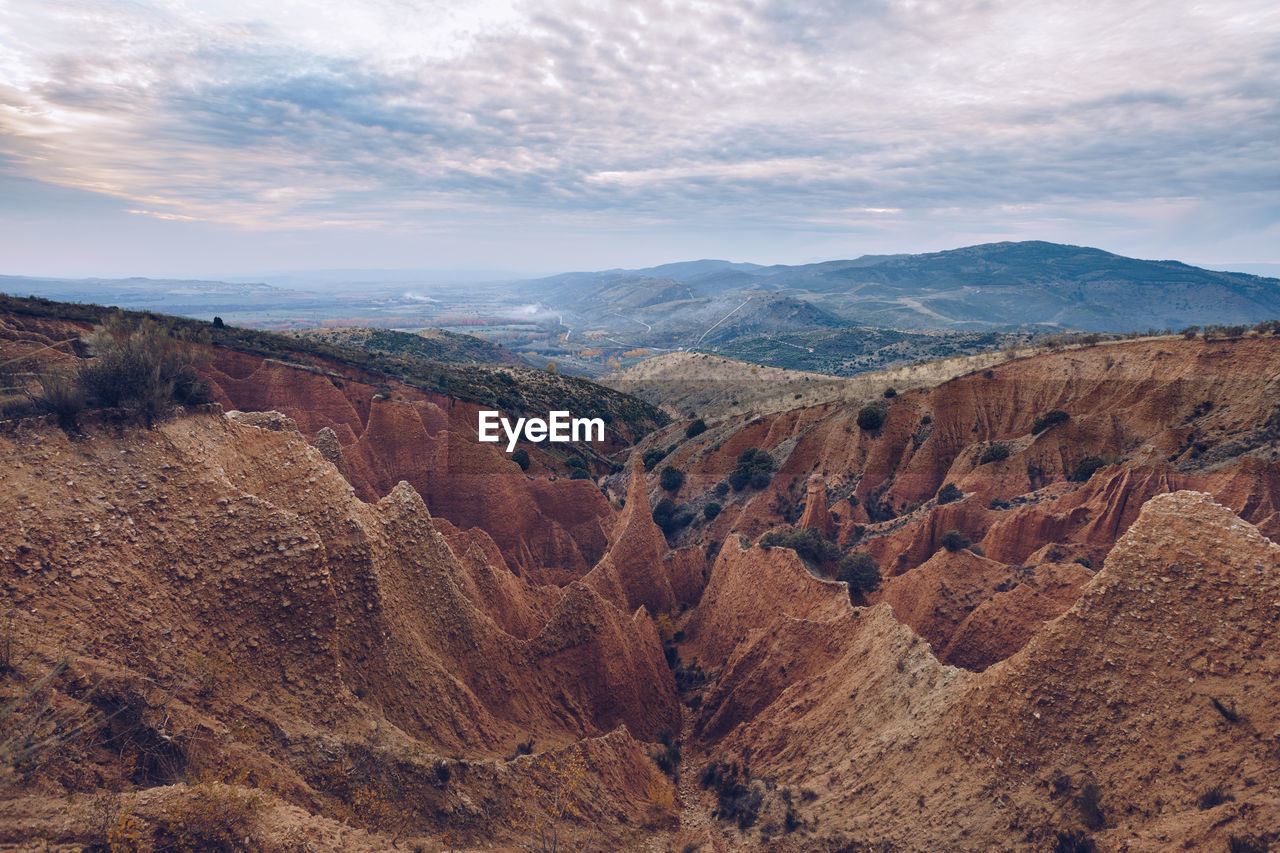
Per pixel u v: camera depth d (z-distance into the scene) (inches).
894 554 1974.7
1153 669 840.9
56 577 695.7
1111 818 783.7
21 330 2364.7
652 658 1667.1
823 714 1253.7
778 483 2760.8
